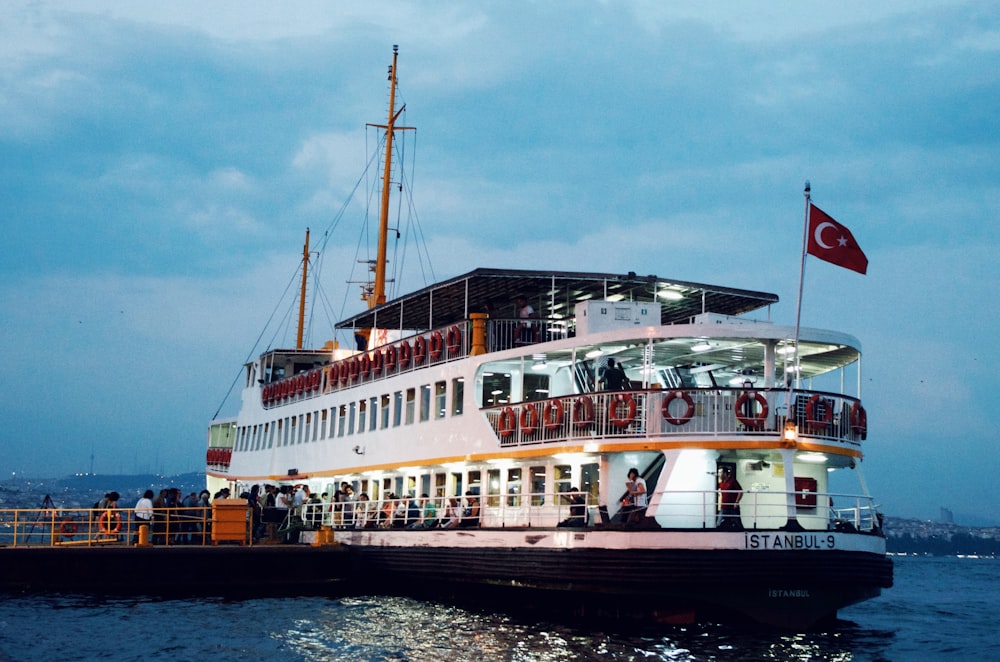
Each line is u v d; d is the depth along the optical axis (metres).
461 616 32.28
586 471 31.44
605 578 28.62
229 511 39.78
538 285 37.50
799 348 31.20
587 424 30.45
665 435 29.14
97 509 38.56
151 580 36.88
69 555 36.34
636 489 29.12
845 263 30.00
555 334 36.81
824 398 29.36
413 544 35.94
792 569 27.86
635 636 28.28
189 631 29.05
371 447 41.94
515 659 25.19
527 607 31.89
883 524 30.55
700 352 32.69
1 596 35.38
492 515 34.25
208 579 37.31
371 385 42.59
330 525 41.50
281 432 52.19
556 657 25.41
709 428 28.88
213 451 65.88
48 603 34.12
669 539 27.92
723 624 28.89
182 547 37.25
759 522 30.23
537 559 30.47
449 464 36.09
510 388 36.50
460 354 36.69
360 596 37.75
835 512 30.97
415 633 28.97
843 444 29.59
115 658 25.20
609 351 32.69
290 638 28.11
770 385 29.75
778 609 28.52
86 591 36.44
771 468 30.64
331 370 46.84
